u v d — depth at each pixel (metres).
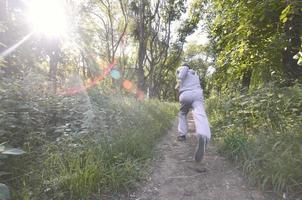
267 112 6.85
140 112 9.05
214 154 6.35
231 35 10.25
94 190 4.21
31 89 6.64
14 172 4.32
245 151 5.50
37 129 5.73
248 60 10.41
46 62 14.55
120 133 6.25
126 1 28.34
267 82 9.38
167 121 10.30
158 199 4.35
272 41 9.37
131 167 4.83
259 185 4.58
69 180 4.09
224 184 4.83
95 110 6.95
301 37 8.77
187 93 6.39
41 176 4.19
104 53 31.47
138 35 28.09
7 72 9.28
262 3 8.77
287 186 4.34
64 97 7.64
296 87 7.88
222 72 12.27
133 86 24.91
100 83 11.79
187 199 4.37
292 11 7.00
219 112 9.65
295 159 4.54
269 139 5.49
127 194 4.39
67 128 5.92
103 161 4.80
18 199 3.74
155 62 34.50
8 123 4.97
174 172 5.36
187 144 7.23
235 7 10.09
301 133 5.45
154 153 6.21
